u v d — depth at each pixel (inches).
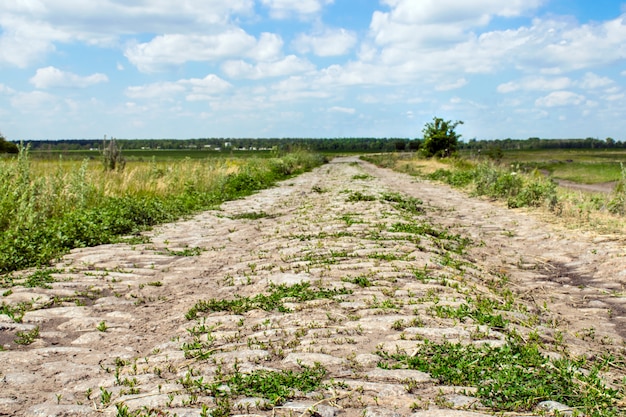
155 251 341.1
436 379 139.6
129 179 660.1
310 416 119.0
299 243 346.6
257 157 1354.6
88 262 305.7
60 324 199.2
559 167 1753.2
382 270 259.8
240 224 462.6
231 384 137.5
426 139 1792.6
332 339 169.5
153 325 198.7
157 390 137.0
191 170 797.2
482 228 430.6
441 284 237.5
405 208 526.3
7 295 232.8
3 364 159.2
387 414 119.0
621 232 365.1
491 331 175.5
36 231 348.8
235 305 214.8
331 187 851.4
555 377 139.6
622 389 138.5
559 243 353.1
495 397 127.7
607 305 227.0
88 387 142.3
